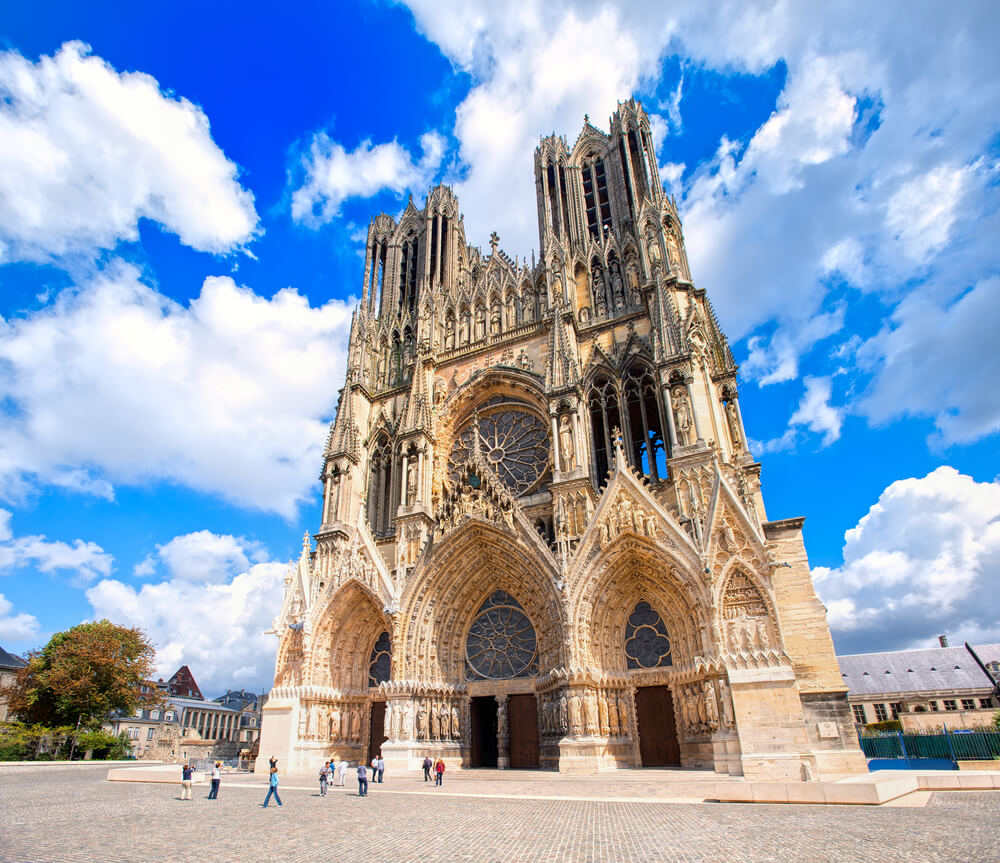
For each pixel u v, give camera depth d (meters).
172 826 21.67
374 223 76.44
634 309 53.50
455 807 25.91
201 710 129.50
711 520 38.62
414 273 72.12
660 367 46.31
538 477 50.69
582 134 68.19
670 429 44.38
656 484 45.72
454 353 59.50
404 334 66.31
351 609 49.19
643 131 61.44
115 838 19.28
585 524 43.91
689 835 18.22
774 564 36.53
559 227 61.12
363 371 62.78
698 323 49.59
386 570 47.81
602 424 50.91
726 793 25.95
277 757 45.19
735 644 36.00
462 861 15.55
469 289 64.75
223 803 28.67
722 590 37.25
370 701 48.38
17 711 72.44
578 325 54.38
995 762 46.22
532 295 59.09
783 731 32.94
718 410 49.22
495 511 45.53
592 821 21.22
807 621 38.59
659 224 53.06
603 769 36.53
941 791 29.20
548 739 40.47
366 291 70.38
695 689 37.34
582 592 40.44
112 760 67.56
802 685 37.31
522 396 54.72
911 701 107.25
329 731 46.56
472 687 45.06
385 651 49.53
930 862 14.15
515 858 15.76
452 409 56.66
